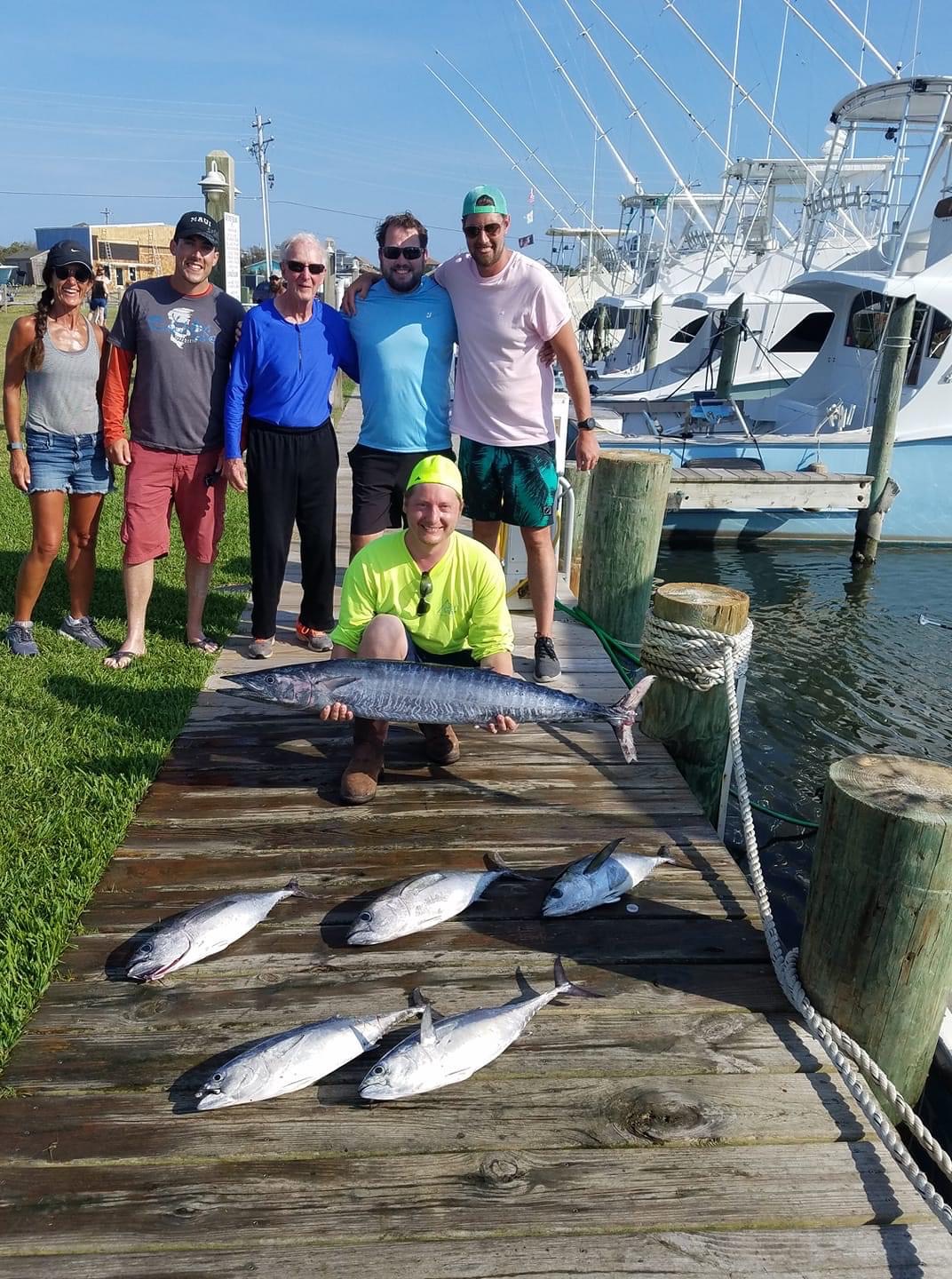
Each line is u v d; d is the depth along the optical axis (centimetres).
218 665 557
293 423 509
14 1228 220
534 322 478
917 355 1341
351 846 378
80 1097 255
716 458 1333
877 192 1528
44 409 520
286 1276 211
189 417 520
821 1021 288
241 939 321
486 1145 245
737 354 1631
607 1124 253
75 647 571
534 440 500
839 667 909
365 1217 225
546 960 318
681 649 452
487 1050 268
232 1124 248
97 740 451
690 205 2336
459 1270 213
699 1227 226
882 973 281
